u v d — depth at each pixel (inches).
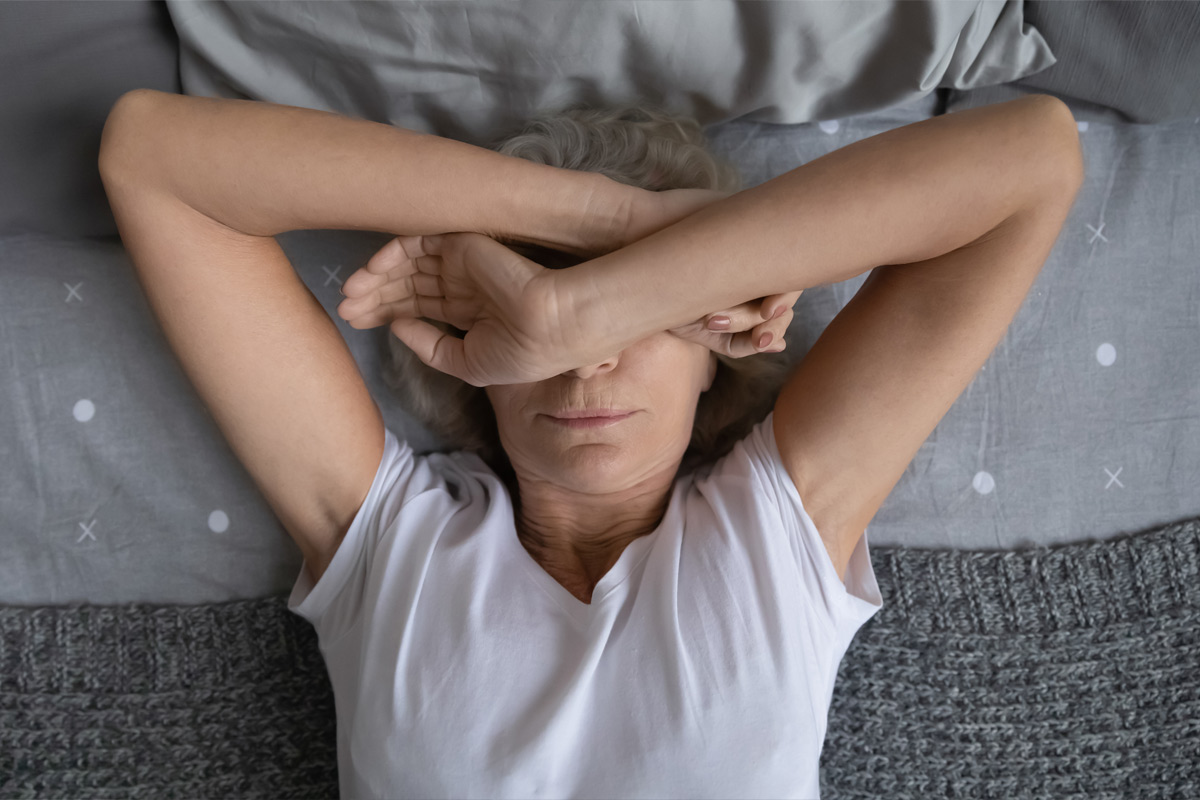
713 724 28.7
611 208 27.4
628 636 30.4
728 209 26.2
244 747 37.8
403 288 30.0
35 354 38.4
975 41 34.8
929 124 26.7
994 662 37.8
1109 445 38.8
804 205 25.7
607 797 28.4
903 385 30.2
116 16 34.2
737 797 28.2
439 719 29.1
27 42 33.2
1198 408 38.5
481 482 36.7
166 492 38.8
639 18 32.7
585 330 25.9
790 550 31.9
